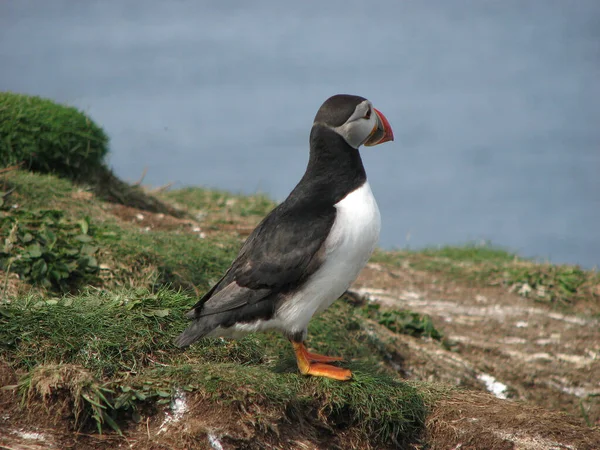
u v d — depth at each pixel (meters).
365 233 7.14
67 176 13.15
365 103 7.49
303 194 7.38
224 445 6.42
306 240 6.97
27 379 6.60
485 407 7.60
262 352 8.20
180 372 6.91
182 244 10.92
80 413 6.51
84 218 10.06
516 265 15.92
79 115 13.59
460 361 11.02
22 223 9.65
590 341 12.45
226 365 7.09
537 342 12.23
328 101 7.61
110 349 7.20
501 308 13.68
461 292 14.34
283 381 7.17
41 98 14.07
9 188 11.01
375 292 13.47
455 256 17.05
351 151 7.50
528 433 7.15
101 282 9.26
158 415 6.67
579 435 7.13
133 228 11.32
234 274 7.17
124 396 6.66
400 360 10.55
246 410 6.65
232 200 17.86
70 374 6.61
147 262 9.77
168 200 16.94
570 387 10.89
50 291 8.91
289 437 6.79
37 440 6.26
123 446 6.39
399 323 11.70
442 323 12.50
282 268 6.97
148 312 7.65
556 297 14.48
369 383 7.42
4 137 12.28
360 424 7.25
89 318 7.41
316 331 9.75
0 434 6.23
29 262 8.93
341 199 7.25
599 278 15.52
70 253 9.20
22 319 7.23
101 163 14.07
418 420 7.48
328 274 7.07
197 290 9.77
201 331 6.99
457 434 7.29
